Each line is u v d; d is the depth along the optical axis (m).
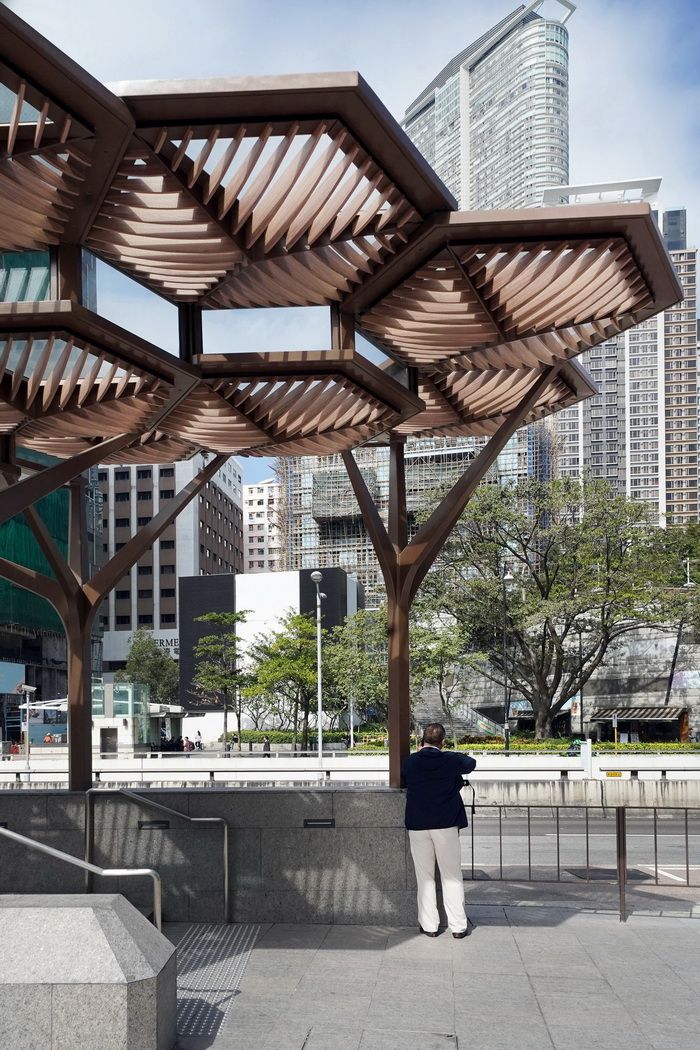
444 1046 5.48
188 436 9.98
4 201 6.03
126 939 5.04
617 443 149.12
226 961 7.32
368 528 9.41
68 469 8.10
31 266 10.84
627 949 7.57
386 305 7.91
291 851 8.69
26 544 60.12
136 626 110.31
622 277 7.50
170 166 5.91
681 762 28.48
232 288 7.63
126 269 7.30
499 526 44.66
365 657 46.62
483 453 9.23
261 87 5.29
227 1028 5.79
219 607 66.81
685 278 151.75
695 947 7.62
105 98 5.14
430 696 54.66
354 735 52.59
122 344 6.93
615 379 150.12
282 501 92.62
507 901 9.48
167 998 5.27
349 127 5.68
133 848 8.91
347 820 8.66
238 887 8.72
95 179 5.92
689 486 148.12
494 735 49.31
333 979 6.80
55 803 9.06
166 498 111.25
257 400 8.70
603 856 14.18
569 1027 5.79
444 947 7.67
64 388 8.26
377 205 6.48
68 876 8.99
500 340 8.43
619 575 42.66
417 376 9.45
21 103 5.12
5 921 5.03
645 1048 5.45
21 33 4.61
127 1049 4.83
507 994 6.43
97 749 33.88
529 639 45.81
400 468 9.70
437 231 6.62
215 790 8.81
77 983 4.83
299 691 50.19
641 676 51.75
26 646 75.50
